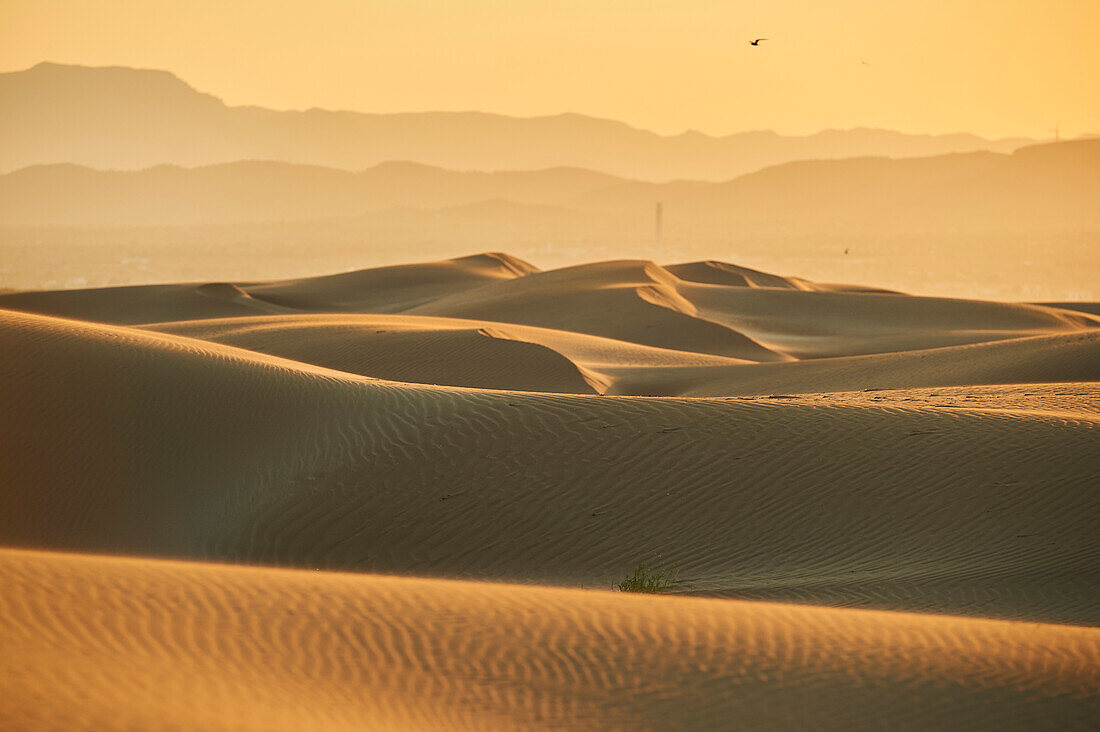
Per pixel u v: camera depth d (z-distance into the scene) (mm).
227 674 21359
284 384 57438
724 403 54594
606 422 51344
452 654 23891
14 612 22328
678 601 29359
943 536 40531
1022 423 50500
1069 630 27969
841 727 21750
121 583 25219
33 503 45156
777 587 36281
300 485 46625
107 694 19297
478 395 56031
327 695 21188
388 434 50531
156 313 195625
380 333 114688
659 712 22031
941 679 24016
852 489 44469
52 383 53375
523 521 43438
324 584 27734
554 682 23047
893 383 93562
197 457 49500
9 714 17750
